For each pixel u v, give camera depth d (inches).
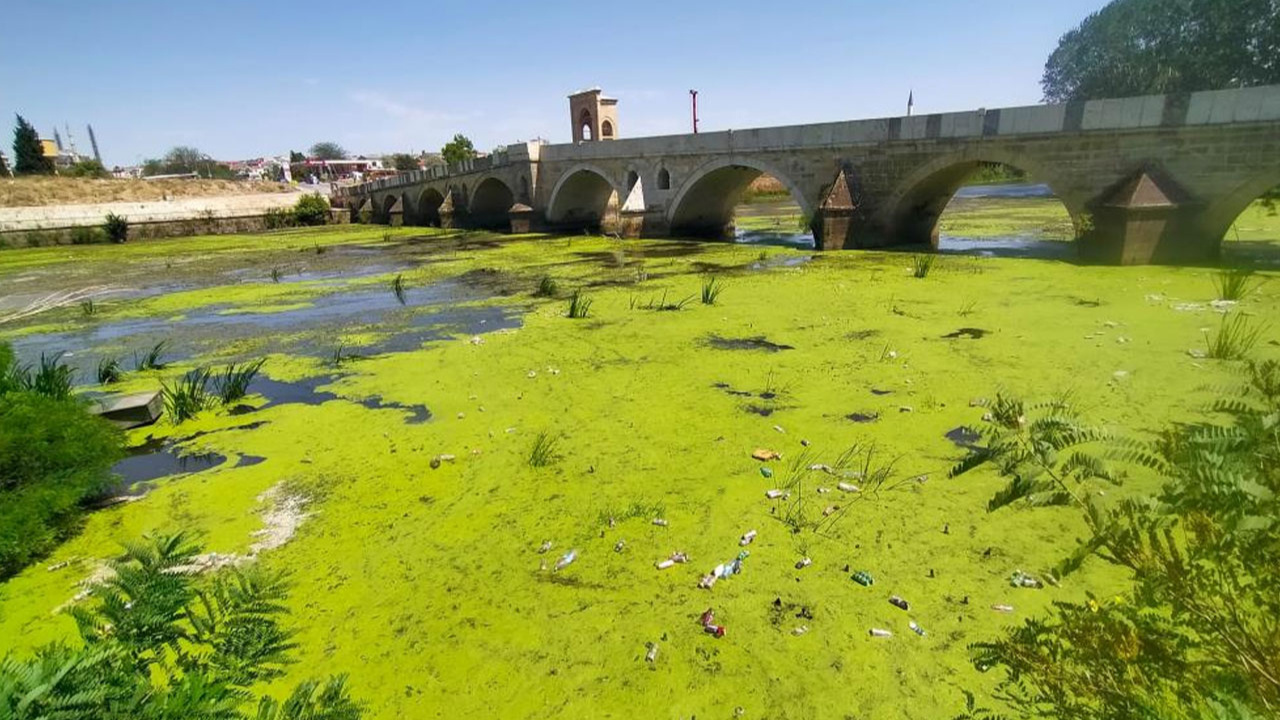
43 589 235.1
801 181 1000.2
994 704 161.8
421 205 2010.3
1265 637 92.9
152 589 125.4
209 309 759.7
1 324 726.5
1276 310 474.6
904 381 386.3
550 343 514.6
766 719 167.3
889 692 171.6
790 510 257.6
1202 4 1676.9
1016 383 368.5
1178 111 652.7
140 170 5162.4
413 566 237.9
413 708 175.9
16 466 263.9
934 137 840.3
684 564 229.6
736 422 344.8
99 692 90.4
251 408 410.9
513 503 277.0
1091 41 2074.3
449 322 620.1
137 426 385.7
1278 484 93.8
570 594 217.6
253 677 123.6
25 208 1724.9
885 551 228.5
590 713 172.1
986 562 219.6
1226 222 658.2
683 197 1184.8
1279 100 599.5
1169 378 357.1
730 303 622.8
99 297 887.7
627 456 313.3
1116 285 595.8
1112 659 106.3
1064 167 735.7
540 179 1503.4
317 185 3021.7
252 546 255.3
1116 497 236.1
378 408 397.1
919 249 924.0
